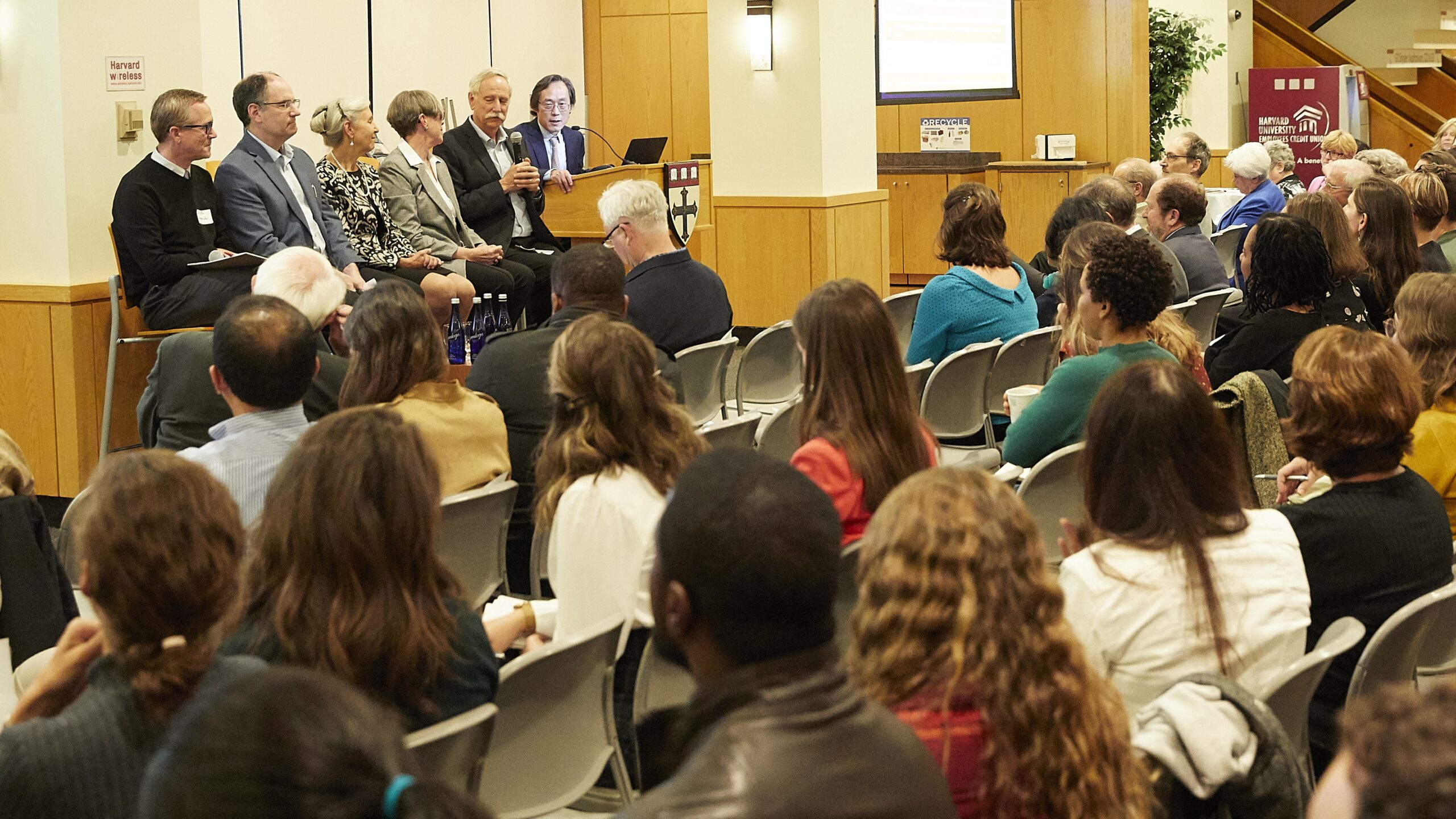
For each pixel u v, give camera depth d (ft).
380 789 2.60
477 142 24.16
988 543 5.00
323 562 5.79
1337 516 8.01
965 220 16.17
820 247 29.07
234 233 18.79
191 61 19.61
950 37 39.17
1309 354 8.23
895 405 8.55
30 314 18.31
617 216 15.99
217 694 2.74
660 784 4.25
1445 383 9.70
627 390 8.40
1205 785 5.87
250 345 8.97
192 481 5.14
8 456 9.04
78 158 18.21
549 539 8.93
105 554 4.94
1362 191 16.17
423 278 21.12
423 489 5.93
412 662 5.85
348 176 21.42
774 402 18.11
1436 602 7.39
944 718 4.96
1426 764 2.27
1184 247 20.06
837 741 3.98
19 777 4.81
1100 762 5.01
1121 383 7.05
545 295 24.08
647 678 8.34
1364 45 55.98
